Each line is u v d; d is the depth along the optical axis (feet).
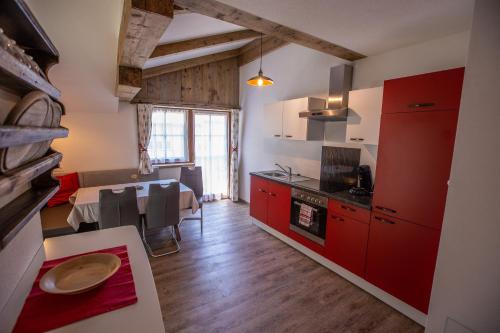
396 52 8.49
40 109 2.39
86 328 2.90
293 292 7.98
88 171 13.47
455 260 4.66
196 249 10.74
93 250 4.64
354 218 8.13
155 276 8.75
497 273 4.17
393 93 6.86
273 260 9.90
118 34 6.97
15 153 2.05
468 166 4.36
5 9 2.42
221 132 17.74
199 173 14.37
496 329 4.27
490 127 4.09
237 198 18.20
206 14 6.24
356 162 10.00
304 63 12.34
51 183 3.80
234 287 8.19
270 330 6.48
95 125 13.65
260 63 14.30
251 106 16.47
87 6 6.30
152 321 3.03
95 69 8.41
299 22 6.60
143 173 14.62
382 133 7.18
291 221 10.80
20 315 3.03
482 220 4.27
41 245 4.12
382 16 6.20
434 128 6.09
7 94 2.59
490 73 4.04
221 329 6.48
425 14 6.07
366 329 6.58
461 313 4.67
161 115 15.46
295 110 11.14
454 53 7.22
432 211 6.25
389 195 7.11
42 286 3.22
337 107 9.80
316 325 6.68
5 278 2.83
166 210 10.12
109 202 8.77
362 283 8.18
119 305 3.24
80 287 3.47
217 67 16.61
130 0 4.07
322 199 9.21
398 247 7.02
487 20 4.03
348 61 9.99
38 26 2.91
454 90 5.71
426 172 6.30
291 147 13.47
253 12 6.09
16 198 3.24
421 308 6.64
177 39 10.52
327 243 9.18
